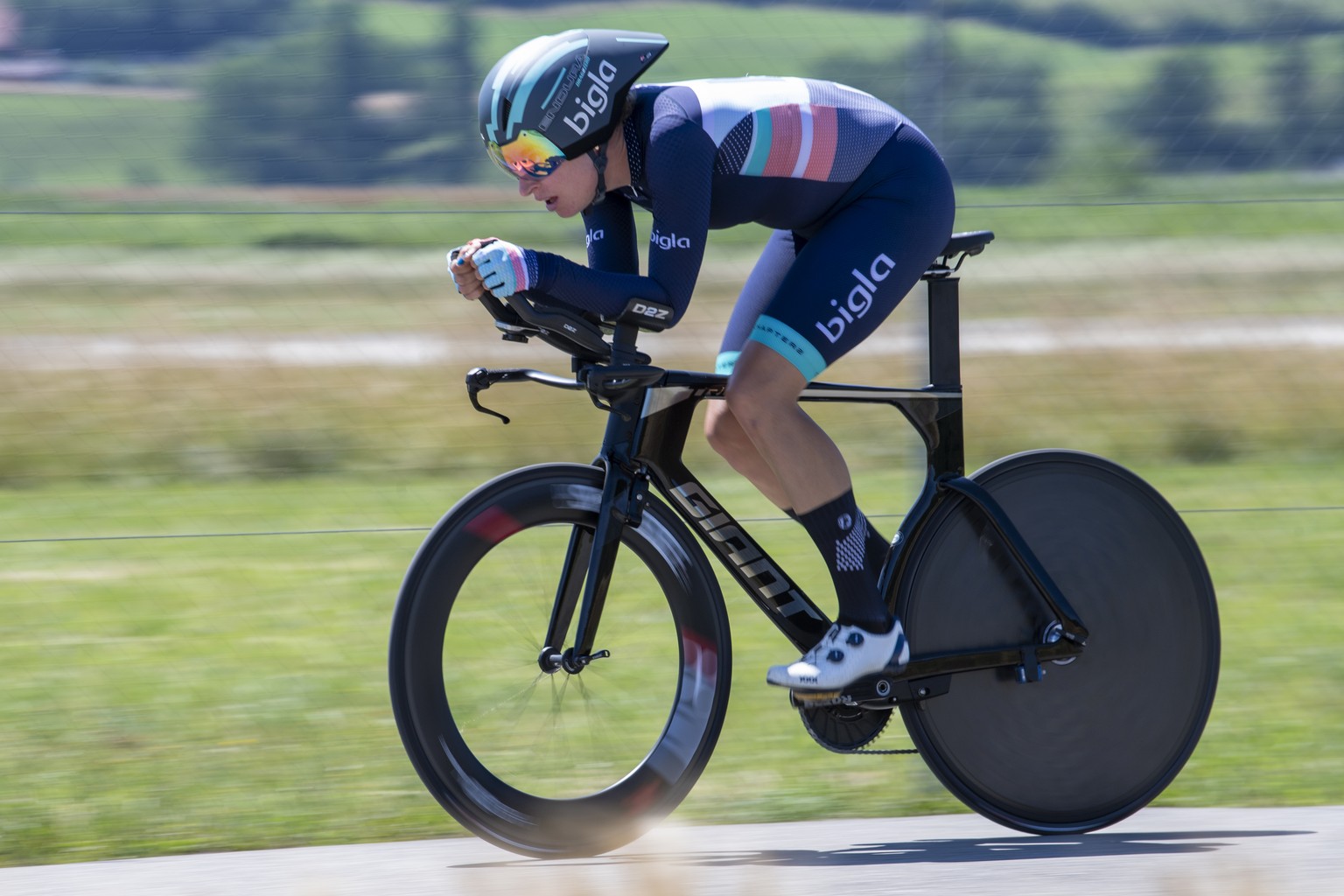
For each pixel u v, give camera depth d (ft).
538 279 31.83
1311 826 37.29
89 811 38.96
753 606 56.80
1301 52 56.29
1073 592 37.68
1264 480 67.41
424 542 33.88
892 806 40.29
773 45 57.72
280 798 40.04
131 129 55.98
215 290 64.23
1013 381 67.26
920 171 35.42
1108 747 37.60
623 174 34.09
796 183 34.55
